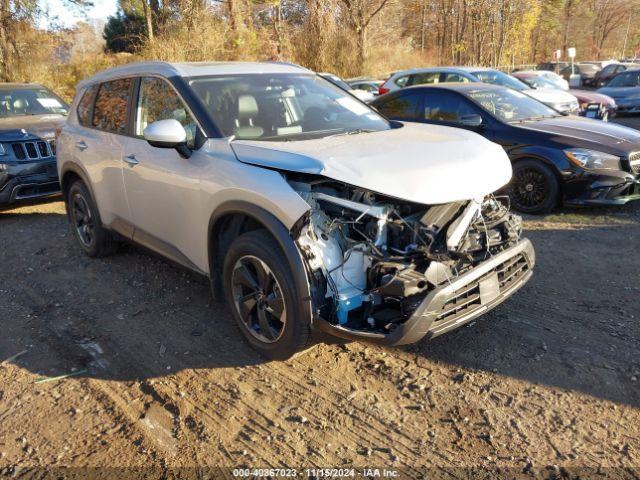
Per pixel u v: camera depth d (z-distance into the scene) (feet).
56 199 27.43
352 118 13.88
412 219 10.02
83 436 9.41
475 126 22.41
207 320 13.34
